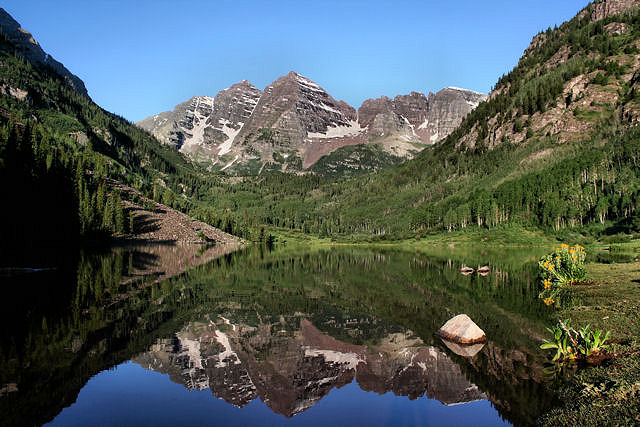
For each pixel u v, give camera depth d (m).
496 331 21.23
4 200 69.38
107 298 33.16
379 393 14.76
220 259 83.19
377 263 74.94
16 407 12.91
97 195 114.00
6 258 57.78
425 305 30.92
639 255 52.34
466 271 51.62
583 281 32.84
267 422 12.27
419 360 18.23
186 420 12.30
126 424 11.88
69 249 82.94
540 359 16.27
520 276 45.56
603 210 107.94
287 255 103.69
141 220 139.88
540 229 124.56
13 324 23.42
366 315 28.95
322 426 11.93
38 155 92.19
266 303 33.88
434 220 176.62
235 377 16.67
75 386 14.91
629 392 11.30
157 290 38.84
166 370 17.12
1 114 159.75
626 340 16.06
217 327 25.36
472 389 14.33
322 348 21.14
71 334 21.69
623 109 170.88
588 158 132.75
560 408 11.66
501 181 178.62
